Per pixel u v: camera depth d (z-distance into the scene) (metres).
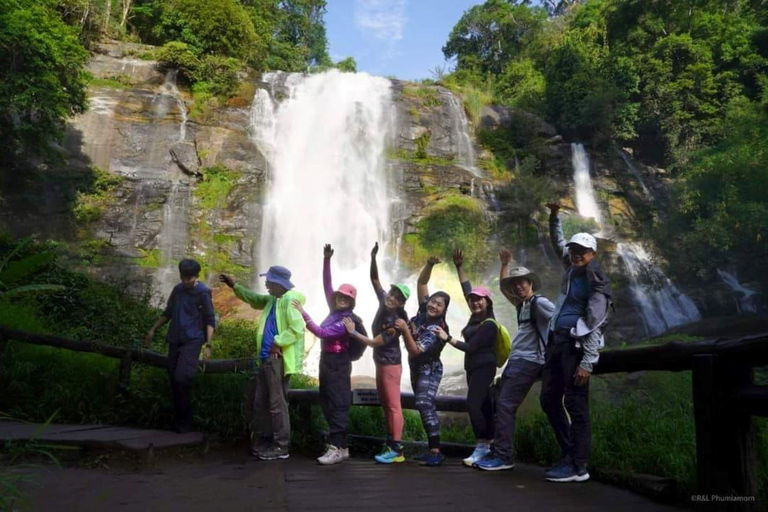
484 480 4.70
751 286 26.16
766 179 23.31
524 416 6.58
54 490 4.14
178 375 6.02
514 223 28.17
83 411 6.59
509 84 46.75
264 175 26.81
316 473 4.93
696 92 40.66
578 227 28.47
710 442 3.68
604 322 4.49
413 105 33.25
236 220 24.94
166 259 23.47
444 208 27.02
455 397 6.05
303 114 30.59
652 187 35.88
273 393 5.57
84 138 25.28
